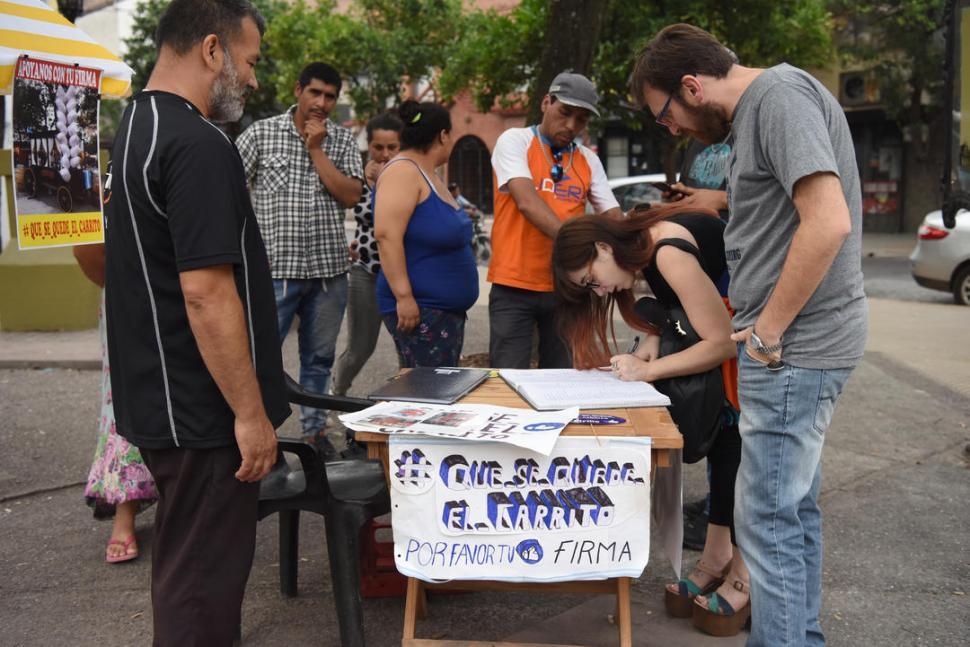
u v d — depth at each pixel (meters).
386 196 3.71
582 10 5.75
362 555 3.10
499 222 4.10
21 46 2.78
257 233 2.28
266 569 3.39
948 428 5.20
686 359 2.58
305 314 4.61
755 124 2.17
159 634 2.21
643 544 2.26
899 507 3.95
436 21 21.00
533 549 2.27
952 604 3.07
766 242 2.21
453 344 3.96
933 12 18.50
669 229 2.67
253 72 2.36
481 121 28.39
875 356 7.25
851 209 2.18
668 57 2.28
